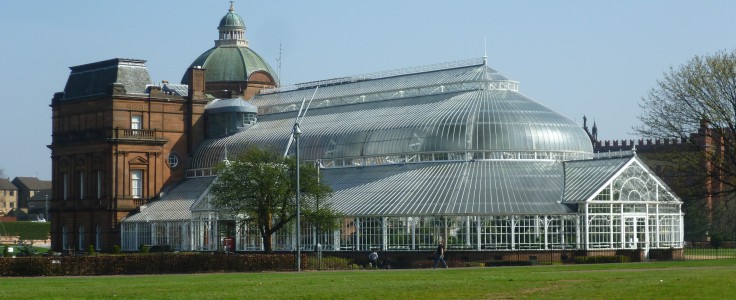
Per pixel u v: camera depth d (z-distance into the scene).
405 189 138.75
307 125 174.38
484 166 141.25
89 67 186.88
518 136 144.75
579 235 130.62
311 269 109.12
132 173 179.50
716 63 133.00
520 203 131.88
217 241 152.62
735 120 132.62
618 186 132.38
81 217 183.00
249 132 182.62
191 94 187.00
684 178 143.88
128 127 180.00
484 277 79.56
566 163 141.50
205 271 104.69
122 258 103.38
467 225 130.75
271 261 107.06
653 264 105.56
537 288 67.38
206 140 187.00
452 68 167.75
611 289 65.12
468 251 130.25
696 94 132.88
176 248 165.12
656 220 134.75
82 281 84.19
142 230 172.38
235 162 129.38
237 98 187.88
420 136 149.25
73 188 185.12
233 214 134.38
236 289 70.62
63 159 188.00
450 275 84.38
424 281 75.88
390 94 171.25
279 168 127.31
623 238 131.88
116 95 178.50
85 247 181.88
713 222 181.88
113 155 177.38
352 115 170.38
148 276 94.31
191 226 158.25
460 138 145.62
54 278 91.25
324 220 126.56
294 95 189.50
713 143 145.12
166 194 180.50
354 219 136.38
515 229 130.50
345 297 64.06
